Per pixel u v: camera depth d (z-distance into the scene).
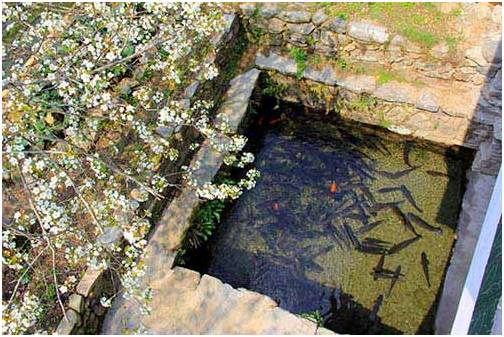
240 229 6.36
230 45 6.70
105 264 4.46
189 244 5.84
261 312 5.14
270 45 6.97
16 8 4.96
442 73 6.34
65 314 4.33
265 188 6.65
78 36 5.00
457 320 4.17
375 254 6.16
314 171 6.77
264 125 7.10
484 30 6.23
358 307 5.88
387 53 6.44
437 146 6.80
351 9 6.48
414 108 6.55
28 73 4.61
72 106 4.62
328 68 6.79
